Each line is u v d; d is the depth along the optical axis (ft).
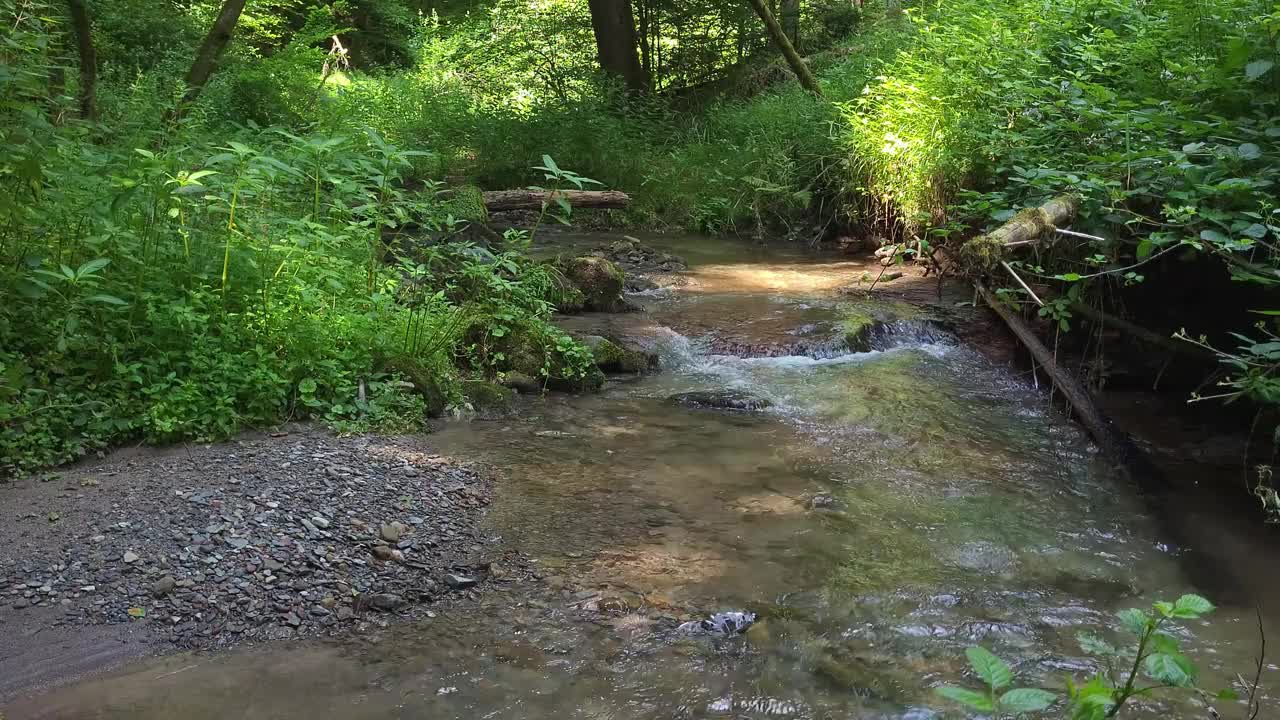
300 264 20.15
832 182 44.91
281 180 23.86
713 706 10.56
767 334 27.09
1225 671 11.45
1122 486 17.56
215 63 35.22
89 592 11.98
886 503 16.53
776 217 47.73
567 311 28.96
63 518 13.46
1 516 13.43
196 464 15.47
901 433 20.27
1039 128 26.00
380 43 87.10
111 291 17.31
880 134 39.22
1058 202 20.44
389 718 10.13
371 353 20.02
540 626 12.13
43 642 11.07
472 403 20.59
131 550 12.79
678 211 49.24
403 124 54.39
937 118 34.45
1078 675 11.34
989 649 11.91
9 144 16.29
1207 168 17.56
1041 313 20.67
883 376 24.50
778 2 69.41
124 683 10.57
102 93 32.01
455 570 13.44
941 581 13.70
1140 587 13.67
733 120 54.19
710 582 13.43
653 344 25.90
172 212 17.56
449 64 78.54
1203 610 7.02
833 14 69.10
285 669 11.00
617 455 18.40
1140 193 18.72
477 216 35.86
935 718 10.42
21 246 16.96
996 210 23.25
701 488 16.90
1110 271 18.98
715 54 71.87
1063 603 13.15
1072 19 30.27
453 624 12.14
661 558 14.11
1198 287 21.71
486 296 24.77
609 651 11.60
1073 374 23.66
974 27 36.65
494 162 52.08
